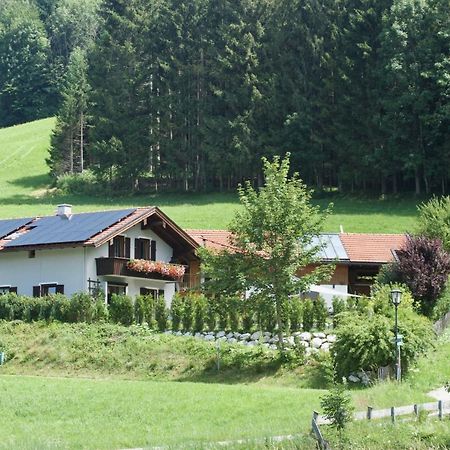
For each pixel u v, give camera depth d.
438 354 57.47
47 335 64.62
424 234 72.50
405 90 128.12
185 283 82.38
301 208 60.75
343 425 34.06
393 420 35.59
